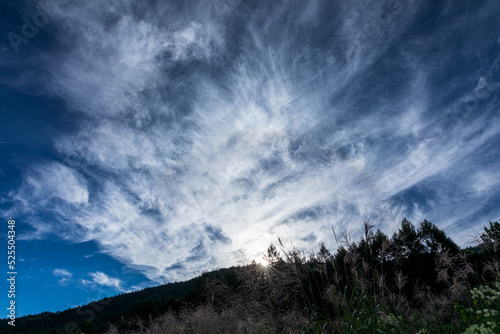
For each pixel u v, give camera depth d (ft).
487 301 11.25
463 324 12.76
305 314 14.82
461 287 14.17
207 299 17.10
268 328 14.43
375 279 15.19
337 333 13.30
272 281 16.03
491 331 9.25
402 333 12.53
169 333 17.53
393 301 15.03
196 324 16.60
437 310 14.73
